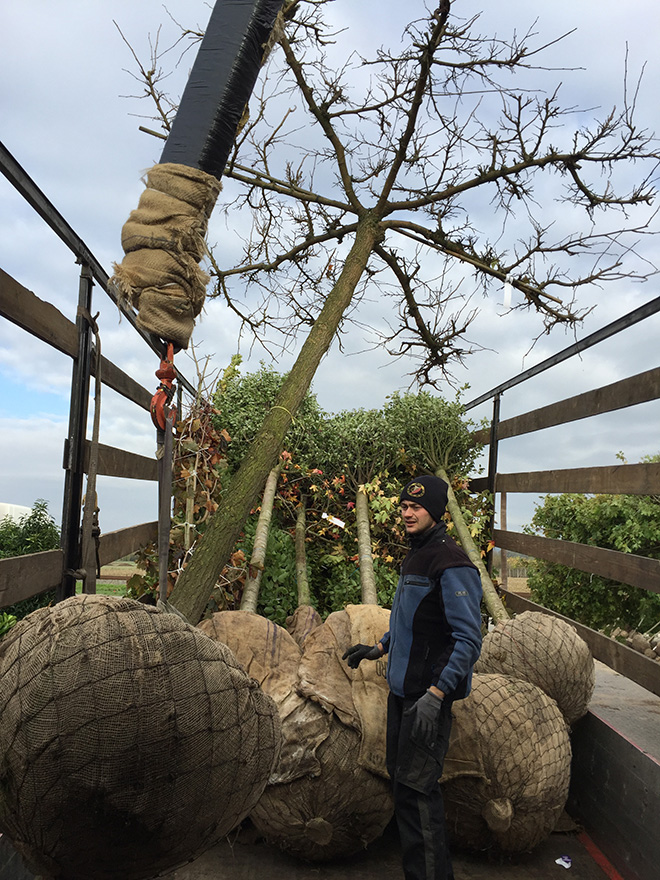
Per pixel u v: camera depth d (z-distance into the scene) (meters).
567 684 3.12
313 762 2.61
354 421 6.76
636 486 3.11
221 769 1.40
